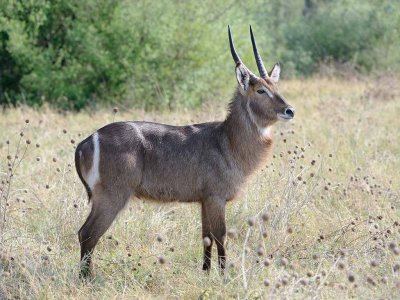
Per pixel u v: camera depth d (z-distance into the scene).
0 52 51.28
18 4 48.03
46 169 28.36
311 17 92.06
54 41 51.19
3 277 18.41
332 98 52.34
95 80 50.84
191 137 20.50
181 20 50.41
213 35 51.56
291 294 16.50
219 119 38.72
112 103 50.69
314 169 28.53
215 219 20.44
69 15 50.78
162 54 49.84
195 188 20.41
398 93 52.81
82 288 18.30
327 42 84.00
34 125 39.81
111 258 20.73
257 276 18.22
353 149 32.25
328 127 37.31
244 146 20.75
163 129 20.48
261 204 23.88
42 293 17.73
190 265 20.53
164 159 20.08
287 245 21.30
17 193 25.16
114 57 49.78
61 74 49.28
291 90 62.12
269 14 96.94
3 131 37.41
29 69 50.00
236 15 54.53
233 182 20.62
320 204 24.70
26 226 22.81
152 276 19.31
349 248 20.97
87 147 19.66
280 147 31.98
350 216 23.28
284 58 82.38
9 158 22.94
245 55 53.22
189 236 22.34
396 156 32.06
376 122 39.59
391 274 18.70
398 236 21.53
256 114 20.97
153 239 22.27
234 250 21.30
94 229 19.42
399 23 78.25
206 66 51.06
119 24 49.28
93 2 49.59
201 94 51.00
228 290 17.86
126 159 19.50
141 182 20.08
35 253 20.67
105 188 19.50
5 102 51.50
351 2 83.56
